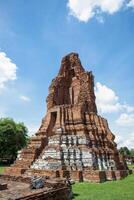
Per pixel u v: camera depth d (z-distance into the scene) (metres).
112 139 41.53
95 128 38.41
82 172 29.42
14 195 13.23
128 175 37.06
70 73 47.66
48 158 33.62
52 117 42.09
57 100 44.66
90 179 28.62
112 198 18.50
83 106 40.31
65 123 38.44
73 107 39.88
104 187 24.28
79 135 36.25
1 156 69.69
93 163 32.69
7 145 67.88
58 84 45.56
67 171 29.25
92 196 19.23
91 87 45.34
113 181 29.34
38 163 33.94
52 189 14.42
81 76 45.12
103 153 35.91
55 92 44.81
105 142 38.59
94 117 40.03
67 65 47.97
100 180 28.06
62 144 35.34
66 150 33.84
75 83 45.81
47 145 37.19
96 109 45.28
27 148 38.53
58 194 14.51
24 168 33.44
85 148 34.03
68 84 46.84
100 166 33.72
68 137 36.09
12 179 21.70
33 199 12.40
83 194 20.17
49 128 40.88
